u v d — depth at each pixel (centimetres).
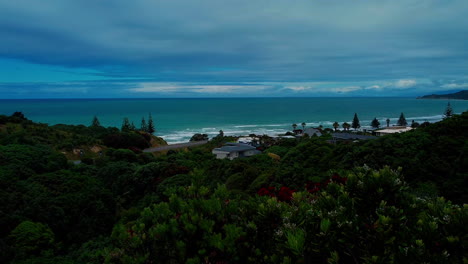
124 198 2591
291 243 271
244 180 2189
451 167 1585
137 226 381
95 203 2198
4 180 2141
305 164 2292
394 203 325
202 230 353
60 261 1527
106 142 5472
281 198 580
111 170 2898
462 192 1330
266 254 344
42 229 1728
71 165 3244
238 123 15962
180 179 2392
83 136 5303
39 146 3597
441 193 1401
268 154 3525
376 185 323
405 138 1986
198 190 440
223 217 391
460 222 277
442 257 246
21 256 1507
